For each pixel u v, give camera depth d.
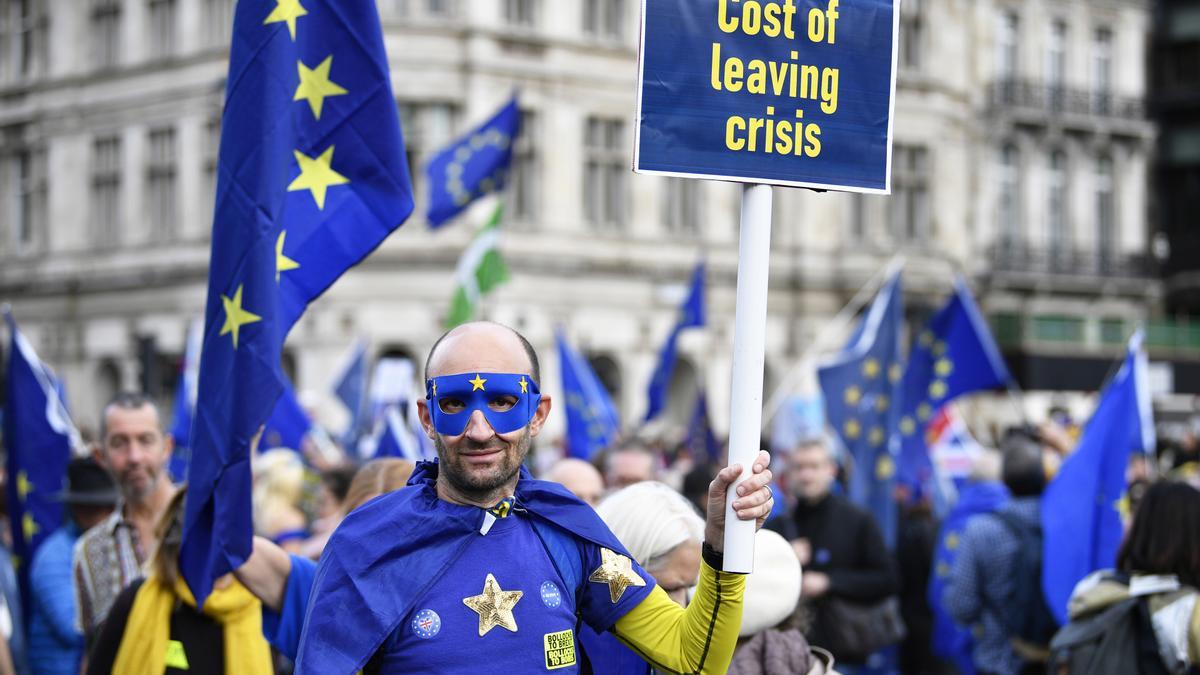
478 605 3.64
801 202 36.88
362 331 30.69
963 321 13.30
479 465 3.68
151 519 6.48
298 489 9.00
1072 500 8.34
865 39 4.05
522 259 32.16
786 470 15.16
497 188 18.62
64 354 37.31
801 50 4.00
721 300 35.31
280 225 5.26
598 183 33.94
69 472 7.24
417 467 3.92
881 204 37.66
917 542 11.41
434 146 31.16
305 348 31.08
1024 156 42.03
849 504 8.70
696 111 3.92
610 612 3.82
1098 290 43.12
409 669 3.60
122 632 5.24
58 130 37.19
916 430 13.41
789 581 4.84
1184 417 35.47
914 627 11.30
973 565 8.55
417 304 30.78
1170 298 47.28
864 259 37.03
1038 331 41.72
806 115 3.99
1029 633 8.48
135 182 35.62
